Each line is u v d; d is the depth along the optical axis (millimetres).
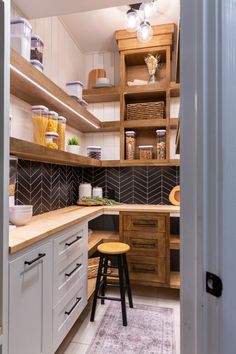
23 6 1700
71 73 2736
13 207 1513
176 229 2760
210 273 487
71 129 2744
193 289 544
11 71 1363
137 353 1646
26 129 1907
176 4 2219
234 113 475
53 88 1728
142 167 2910
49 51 2250
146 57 2781
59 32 2449
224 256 471
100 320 2021
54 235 1499
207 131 494
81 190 2812
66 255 1663
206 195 495
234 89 475
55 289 1495
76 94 2336
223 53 476
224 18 477
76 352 1652
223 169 475
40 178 2119
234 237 473
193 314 547
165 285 2420
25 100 1876
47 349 1388
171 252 2793
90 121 2523
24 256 1184
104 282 2215
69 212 2217
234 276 471
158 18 2465
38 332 1304
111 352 1654
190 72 556
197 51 520
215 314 478
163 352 1659
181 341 583
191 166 552
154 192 2869
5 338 1008
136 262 2488
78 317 1968
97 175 3027
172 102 2781
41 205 2127
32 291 1251
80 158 2258
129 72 3018
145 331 1883
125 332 1865
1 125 987
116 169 2980
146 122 2695
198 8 517
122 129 2754
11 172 1568
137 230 2494
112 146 3014
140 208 2521
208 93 493
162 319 2043
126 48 2680
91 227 3025
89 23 2508
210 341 485
